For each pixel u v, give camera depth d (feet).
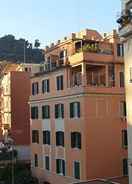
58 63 168.25
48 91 173.68
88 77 165.68
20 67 270.67
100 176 146.30
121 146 152.76
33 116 189.06
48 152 173.06
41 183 177.58
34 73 189.67
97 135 147.74
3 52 491.72
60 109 162.81
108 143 149.69
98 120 148.56
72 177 152.46
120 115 153.79
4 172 189.67
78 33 180.14
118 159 151.43
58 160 164.04
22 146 239.50
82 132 146.20
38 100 182.91
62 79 161.68
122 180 114.42
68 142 155.84
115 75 157.07
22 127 242.78
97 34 177.17
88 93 146.92
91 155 145.38
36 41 481.05
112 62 156.76
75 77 159.94
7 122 252.83
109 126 150.71
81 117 147.13
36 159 185.26
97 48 154.92
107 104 151.33
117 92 153.89
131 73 87.56
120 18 89.86
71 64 156.66
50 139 171.32
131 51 87.25
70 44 164.35
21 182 179.11
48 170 172.65
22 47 491.31
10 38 522.47
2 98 276.62
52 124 169.58
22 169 196.44
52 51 178.29
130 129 88.22
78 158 148.46
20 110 244.22
